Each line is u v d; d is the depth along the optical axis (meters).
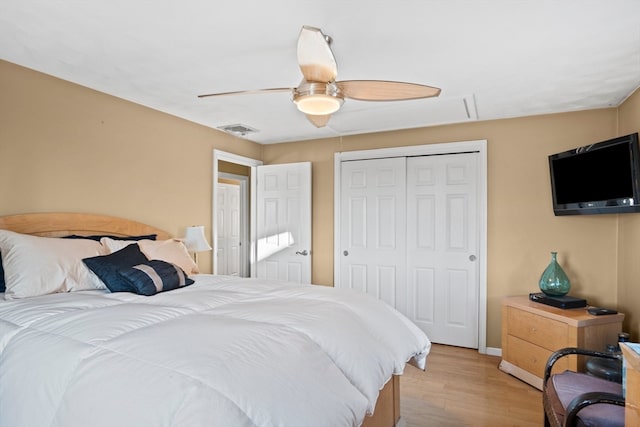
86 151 2.71
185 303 1.77
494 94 2.83
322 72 1.81
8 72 2.29
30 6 1.70
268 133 4.16
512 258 3.44
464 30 1.90
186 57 2.23
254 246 4.71
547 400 1.85
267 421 1.00
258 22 1.84
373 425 1.86
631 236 2.78
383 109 3.21
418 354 2.13
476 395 2.67
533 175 3.38
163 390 1.02
